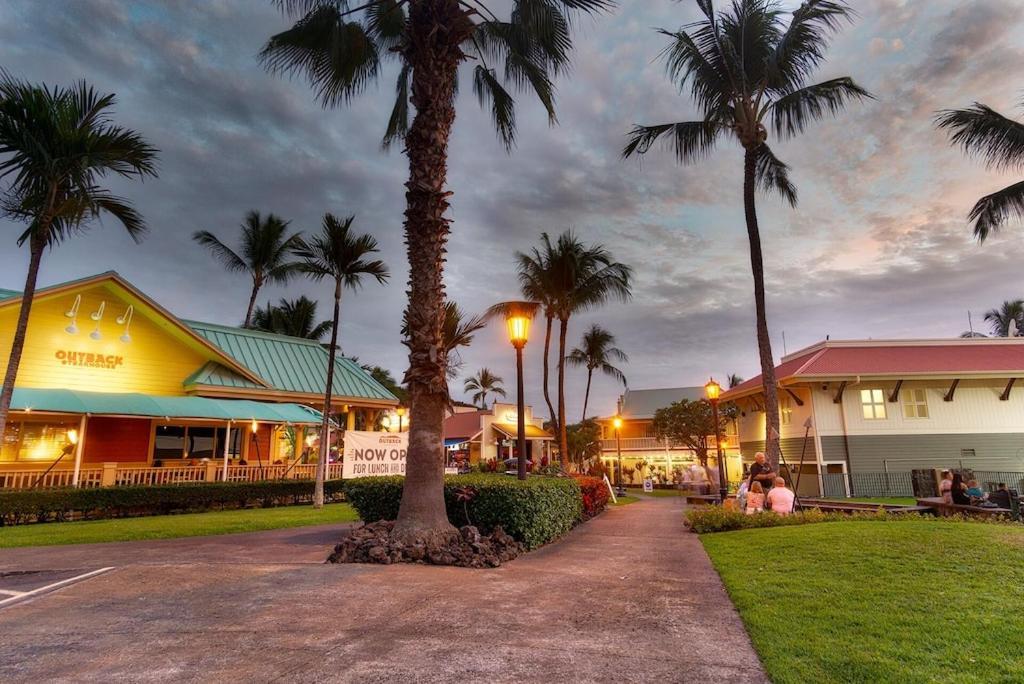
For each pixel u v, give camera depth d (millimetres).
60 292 17875
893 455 25500
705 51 17969
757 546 8250
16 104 12500
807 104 17094
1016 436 25375
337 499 21891
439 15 9000
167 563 7422
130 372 19547
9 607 5270
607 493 20844
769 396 16656
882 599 5164
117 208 14445
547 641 4285
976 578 5746
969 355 27562
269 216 41781
